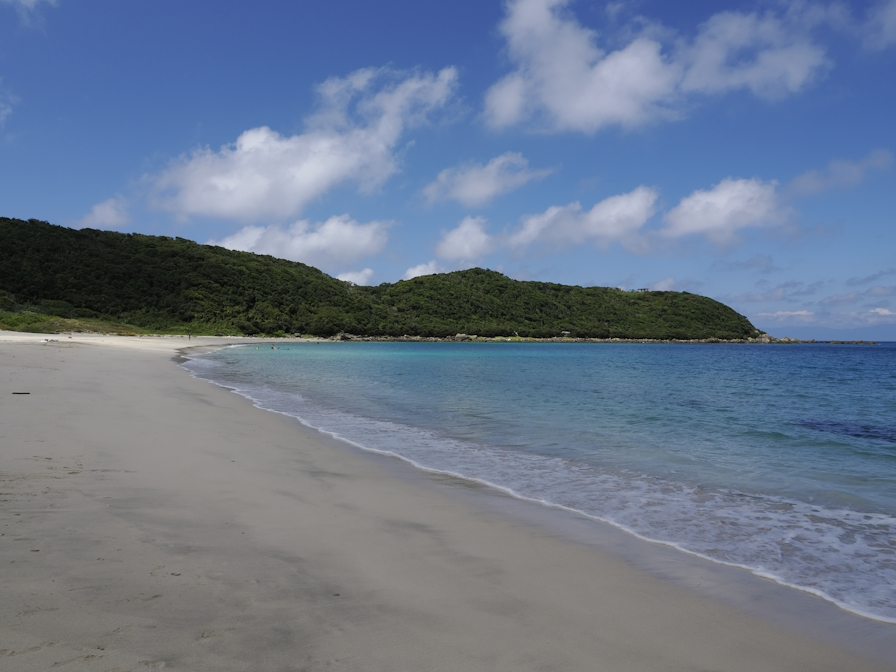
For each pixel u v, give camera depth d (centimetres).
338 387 2133
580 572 431
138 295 8138
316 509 558
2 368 1791
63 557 369
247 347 6288
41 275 7406
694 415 1552
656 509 636
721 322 15000
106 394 1370
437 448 981
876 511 643
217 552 408
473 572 414
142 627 284
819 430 1334
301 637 290
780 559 484
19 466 615
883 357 7031
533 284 14925
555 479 773
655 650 311
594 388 2341
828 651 325
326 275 12750
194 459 742
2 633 265
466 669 270
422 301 12400
